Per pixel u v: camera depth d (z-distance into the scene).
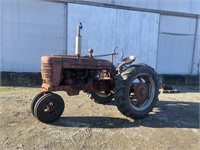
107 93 5.12
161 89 7.97
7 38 8.44
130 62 4.93
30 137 3.55
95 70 4.66
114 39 9.71
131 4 9.84
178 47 11.04
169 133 3.93
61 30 8.98
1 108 4.86
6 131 3.73
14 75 8.08
